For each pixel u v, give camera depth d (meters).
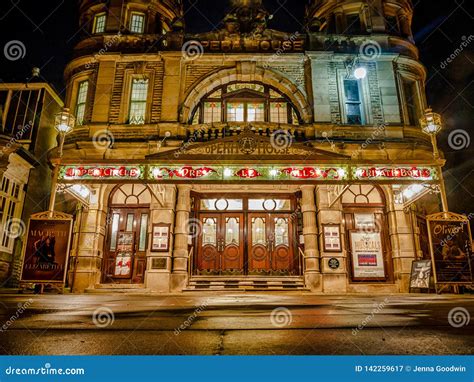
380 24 17.27
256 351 2.06
